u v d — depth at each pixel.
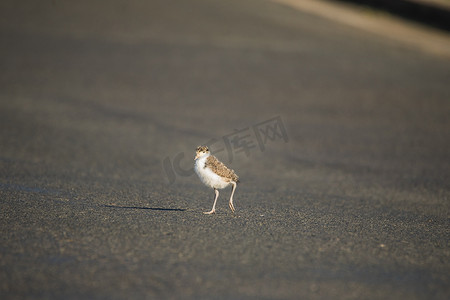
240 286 6.00
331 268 6.64
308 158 16.64
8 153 14.83
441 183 13.85
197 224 8.38
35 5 40.12
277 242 7.59
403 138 19.22
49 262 6.44
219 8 43.19
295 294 5.87
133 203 10.05
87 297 5.62
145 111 21.73
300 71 29.09
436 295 5.96
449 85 27.44
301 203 11.12
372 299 5.81
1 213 8.49
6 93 22.88
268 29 37.78
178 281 6.07
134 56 30.34
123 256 6.73
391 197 12.22
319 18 41.72
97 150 16.19
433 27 39.44
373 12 43.69
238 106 23.17
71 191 10.86
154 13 40.34
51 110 20.89
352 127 20.64
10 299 5.50
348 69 29.70
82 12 39.34
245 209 10.02
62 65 28.02
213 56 31.16
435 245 7.90
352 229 8.66
